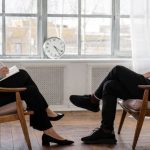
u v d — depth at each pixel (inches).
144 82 119.1
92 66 175.6
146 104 108.7
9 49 179.8
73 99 126.8
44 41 180.7
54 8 181.5
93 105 126.4
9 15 178.1
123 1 185.3
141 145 117.6
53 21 181.9
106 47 186.2
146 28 170.6
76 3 183.0
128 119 156.9
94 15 184.9
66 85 175.2
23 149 112.7
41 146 115.2
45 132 115.3
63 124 147.1
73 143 118.7
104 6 185.2
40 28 181.0
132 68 175.9
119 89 118.3
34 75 172.2
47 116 114.7
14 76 114.7
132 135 130.2
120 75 119.3
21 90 103.8
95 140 118.0
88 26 185.2
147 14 170.4
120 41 185.9
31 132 132.9
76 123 149.2
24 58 179.8
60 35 183.3
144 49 171.0
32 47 181.2
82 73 175.9
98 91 123.3
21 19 179.3
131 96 119.7
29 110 110.3
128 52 185.9
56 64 172.9
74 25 183.9
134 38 171.0
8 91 103.0
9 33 179.0
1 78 113.7
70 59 174.9
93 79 177.3
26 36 180.4
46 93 174.4
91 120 155.2
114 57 185.9
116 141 120.0
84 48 185.6
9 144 118.3
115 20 185.8
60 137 116.9
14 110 106.2
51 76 173.8
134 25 170.7
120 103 125.7
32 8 179.6
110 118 117.6
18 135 129.6
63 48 178.2
